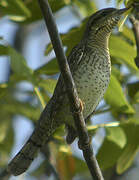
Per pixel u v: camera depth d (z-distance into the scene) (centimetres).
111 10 1261
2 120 1645
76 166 1556
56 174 1507
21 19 1512
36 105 1611
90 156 1075
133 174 1733
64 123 1257
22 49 1934
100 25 1261
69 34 1338
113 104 1336
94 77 1226
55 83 1306
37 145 1216
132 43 1488
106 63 1247
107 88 1315
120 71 1541
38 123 1205
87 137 1052
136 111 1434
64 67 969
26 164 1221
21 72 1237
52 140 1398
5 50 1243
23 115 1555
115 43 1305
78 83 1225
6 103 1550
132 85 1502
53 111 1195
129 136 1300
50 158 1407
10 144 1678
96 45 1252
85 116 1278
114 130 1264
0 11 1428
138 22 1261
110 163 1334
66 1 1465
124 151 1295
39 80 1295
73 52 1262
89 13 1499
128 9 1100
